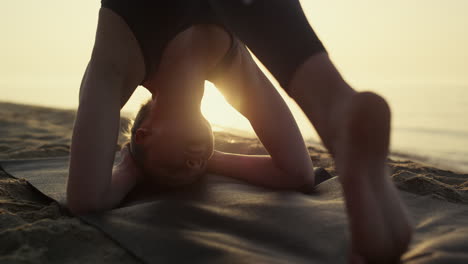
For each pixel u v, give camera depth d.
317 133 1.09
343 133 0.97
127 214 1.48
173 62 1.56
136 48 1.48
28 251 1.22
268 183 1.86
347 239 1.31
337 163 1.01
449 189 1.84
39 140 3.62
